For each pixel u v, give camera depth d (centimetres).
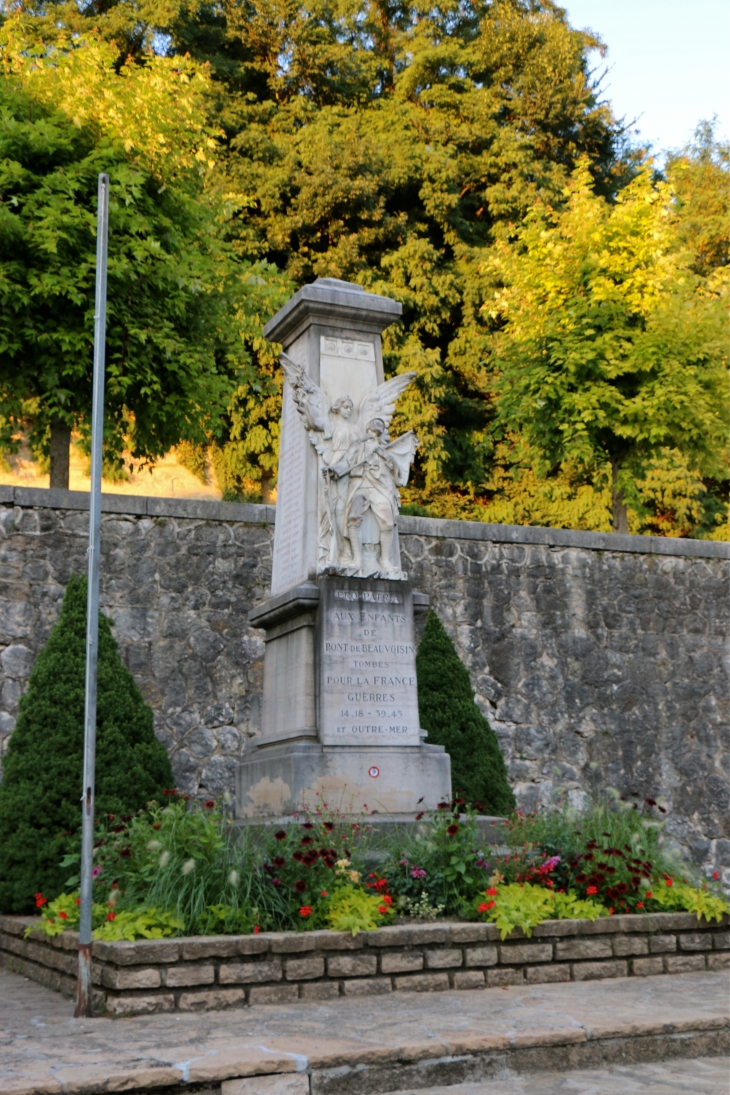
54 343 1462
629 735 1516
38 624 1254
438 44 3089
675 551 1606
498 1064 554
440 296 2755
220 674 1326
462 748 1184
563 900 777
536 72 2998
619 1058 584
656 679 1552
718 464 2008
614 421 1936
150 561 1324
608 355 1894
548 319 1973
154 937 657
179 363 1545
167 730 1289
